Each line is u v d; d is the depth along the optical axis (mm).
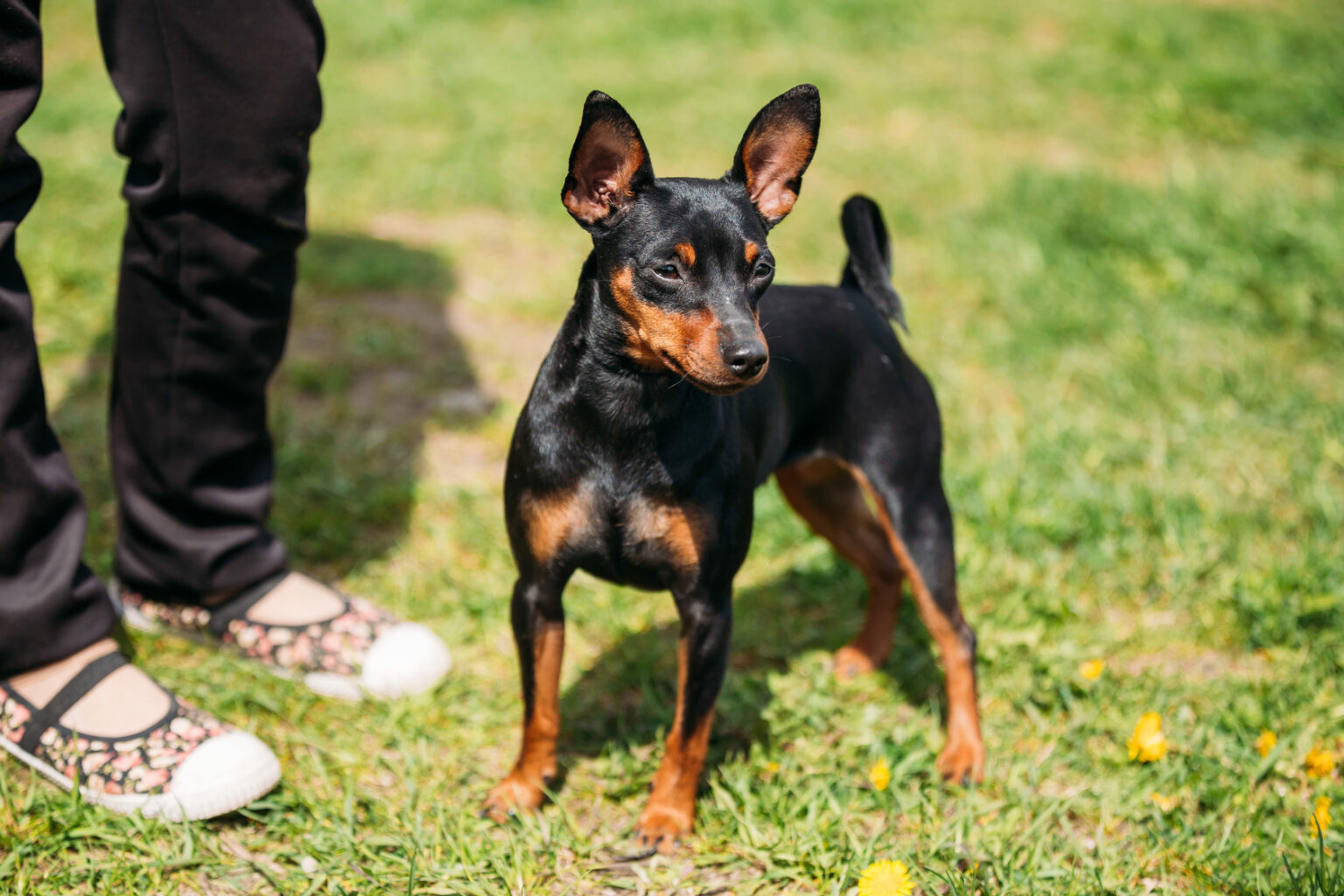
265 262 3092
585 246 6504
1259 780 3092
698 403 2629
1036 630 3641
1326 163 7773
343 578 3893
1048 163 7895
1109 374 5266
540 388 2699
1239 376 5172
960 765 3113
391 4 10234
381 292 5922
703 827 2926
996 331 5676
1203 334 5625
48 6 9391
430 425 4824
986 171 7641
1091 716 3316
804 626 3834
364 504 4211
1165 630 3756
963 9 11266
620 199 2615
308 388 5023
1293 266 6105
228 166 2906
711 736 3275
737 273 2547
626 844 2879
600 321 2590
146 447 3242
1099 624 3795
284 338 3289
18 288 2693
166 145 2852
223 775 2771
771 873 2723
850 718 3350
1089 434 4785
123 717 2855
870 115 8680
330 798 2932
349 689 3346
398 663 3318
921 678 3588
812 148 2826
